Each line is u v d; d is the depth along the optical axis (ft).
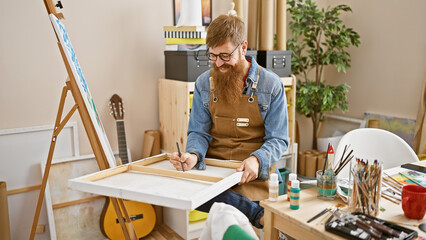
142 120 9.25
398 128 10.03
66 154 8.36
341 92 10.80
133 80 8.99
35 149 8.02
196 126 6.16
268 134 5.84
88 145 8.63
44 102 8.05
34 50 7.81
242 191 5.57
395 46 10.07
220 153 6.03
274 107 5.75
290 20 11.18
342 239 3.36
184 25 8.29
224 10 9.88
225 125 5.92
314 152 10.55
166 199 4.21
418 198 3.70
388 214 3.91
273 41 9.75
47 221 8.22
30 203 8.05
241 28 5.36
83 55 8.29
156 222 9.21
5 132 7.63
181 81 8.16
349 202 4.04
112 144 8.93
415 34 9.57
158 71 9.29
